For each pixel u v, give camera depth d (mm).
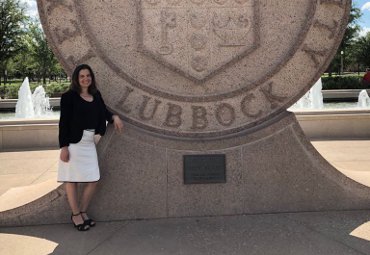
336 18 4523
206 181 4516
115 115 4391
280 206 4594
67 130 3977
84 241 3908
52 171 7082
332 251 3619
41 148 9078
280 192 4586
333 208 4648
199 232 4074
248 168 4555
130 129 4477
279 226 4191
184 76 4590
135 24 4547
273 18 4613
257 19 4582
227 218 4445
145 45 4586
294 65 4605
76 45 4449
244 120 4672
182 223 4324
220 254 3584
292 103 4664
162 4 4574
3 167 7387
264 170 4566
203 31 4617
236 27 4625
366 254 3559
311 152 4602
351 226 4176
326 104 17344
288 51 4625
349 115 9711
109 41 4539
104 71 4527
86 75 4039
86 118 4004
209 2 4602
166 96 4562
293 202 4605
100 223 4379
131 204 4473
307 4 4586
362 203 4672
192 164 4508
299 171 4598
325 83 26203
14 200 4723
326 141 9391
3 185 6199
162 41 4590
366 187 4656
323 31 4551
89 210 4438
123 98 4570
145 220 4445
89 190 4203
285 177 4586
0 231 4215
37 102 17047
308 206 4617
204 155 4512
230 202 4547
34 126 9141
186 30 4609
